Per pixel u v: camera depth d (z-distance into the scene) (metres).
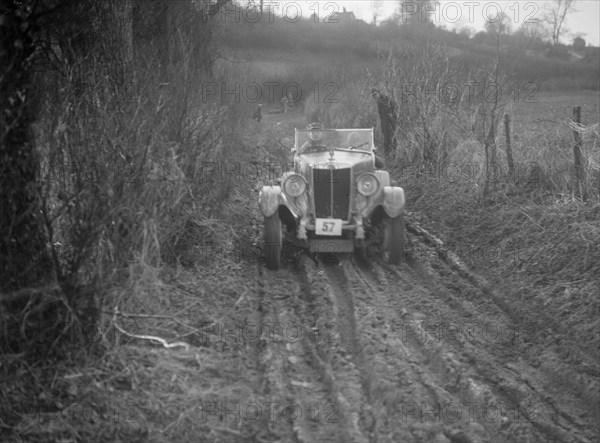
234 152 13.02
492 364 5.72
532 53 42.91
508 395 5.29
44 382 4.64
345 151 9.60
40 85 5.91
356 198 8.64
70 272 4.94
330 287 7.55
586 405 5.13
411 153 14.20
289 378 5.40
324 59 38.56
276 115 31.28
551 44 45.81
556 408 5.11
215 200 9.01
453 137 12.74
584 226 7.88
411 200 12.17
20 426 4.38
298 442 4.49
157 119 6.89
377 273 8.17
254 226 10.01
